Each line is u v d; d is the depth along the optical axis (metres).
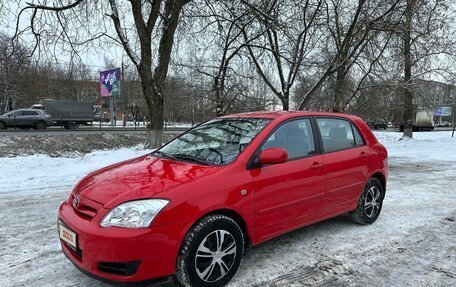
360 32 13.82
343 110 15.69
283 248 4.23
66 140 21.41
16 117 29.48
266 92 14.49
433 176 9.30
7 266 3.69
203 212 3.15
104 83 41.00
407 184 8.19
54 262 3.80
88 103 38.47
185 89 13.55
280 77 13.97
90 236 2.89
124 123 44.44
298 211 4.05
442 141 20.91
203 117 14.27
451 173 9.82
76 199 3.34
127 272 2.84
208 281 3.20
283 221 3.89
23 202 6.07
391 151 15.94
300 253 4.10
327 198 4.41
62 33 10.83
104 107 69.00
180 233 3.01
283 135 4.11
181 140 4.57
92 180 3.60
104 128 36.75
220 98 13.52
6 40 10.84
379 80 15.66
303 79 14.75
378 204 5.30
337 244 4.39
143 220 2.89
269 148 3.69
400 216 5.62
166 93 12.66
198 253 3.12
